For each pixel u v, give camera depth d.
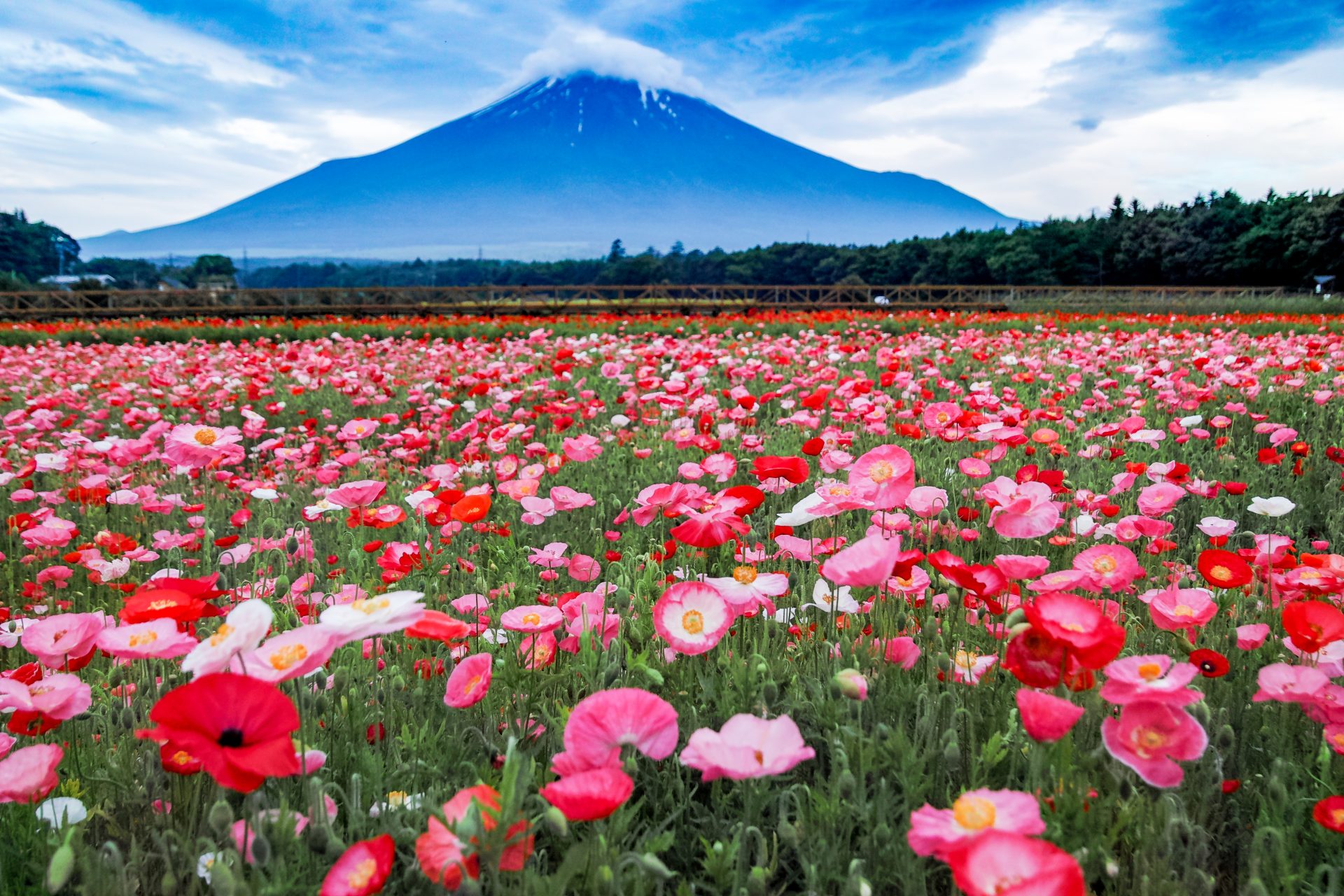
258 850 1.23
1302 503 4.37
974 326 16.62
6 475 4.49
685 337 16.41
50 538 3.13
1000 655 1.96
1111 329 15.37
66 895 1.39
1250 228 55.25
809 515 2.19
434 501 3.04
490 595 2.62
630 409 6.95
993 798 1.13
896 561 1.79
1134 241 61.81
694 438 4.30
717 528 2.11
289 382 10.09
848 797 1.60
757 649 2.19
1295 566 2.53
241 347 14.76
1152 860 1.41
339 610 1.37
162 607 1.56
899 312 24.45
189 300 29.14
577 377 9.73
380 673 2.22
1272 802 1.52
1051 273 63.09
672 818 1.61
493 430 4.74
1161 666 1.39
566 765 1.36
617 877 1.24
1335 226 48.03
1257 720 1.98
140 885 1.48
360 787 1.64
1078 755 1.58
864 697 1.54
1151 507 2.79
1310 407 6.43
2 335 17.61
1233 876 1.63
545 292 29.11
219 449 2.90
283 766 1.14
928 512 2.56
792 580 2.88
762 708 1.86
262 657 1.32
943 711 1.84
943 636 2.21
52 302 28.77
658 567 2.66
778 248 89.38
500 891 1.19
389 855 1.16
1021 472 2.78
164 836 1.42
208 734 1.17
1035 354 10.45
